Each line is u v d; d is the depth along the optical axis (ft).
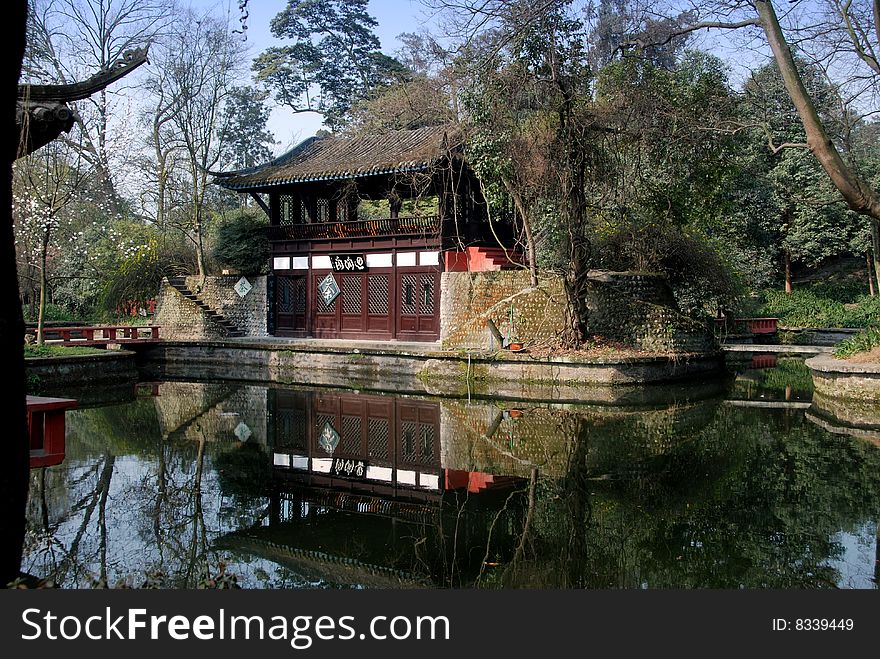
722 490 35.12
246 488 36.47
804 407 58.44
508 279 73.36
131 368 78.64
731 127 65.51
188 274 111.45
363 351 77.77
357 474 39.63
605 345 69.10
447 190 79.77
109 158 101.96
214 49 108.99
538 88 63.72
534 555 26.94
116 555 26.17
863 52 54.95
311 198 91.09
